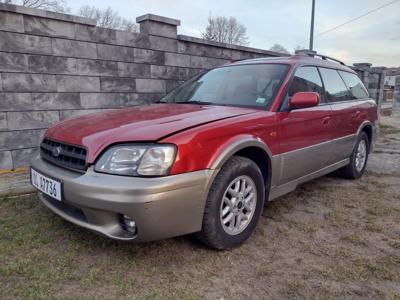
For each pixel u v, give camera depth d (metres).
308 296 2.00
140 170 2.00
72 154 2.25
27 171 4.35
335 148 3.77
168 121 2.35
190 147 2.12
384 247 2.60
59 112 4.59
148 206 1.96
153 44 5.53
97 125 2.42
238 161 2.46
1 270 2.13
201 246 2.53
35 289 1.97
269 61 3.46
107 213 2.06
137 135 2.11
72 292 1.96
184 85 3.79
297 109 3.06
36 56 4.28
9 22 4.01
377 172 4.91
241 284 2.10
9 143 4.23
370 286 2.10
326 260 2.40
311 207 3.43
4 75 4.07
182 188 2.07
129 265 2.25
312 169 3.43
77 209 2.35
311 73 3.54
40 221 2.86
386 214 3.26
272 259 2.40
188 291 2.01
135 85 5.38
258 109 2.85
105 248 2.44
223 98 3.17
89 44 4.75
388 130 9.87
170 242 2.56
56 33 4.41
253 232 2.81
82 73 4.73
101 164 2.08
